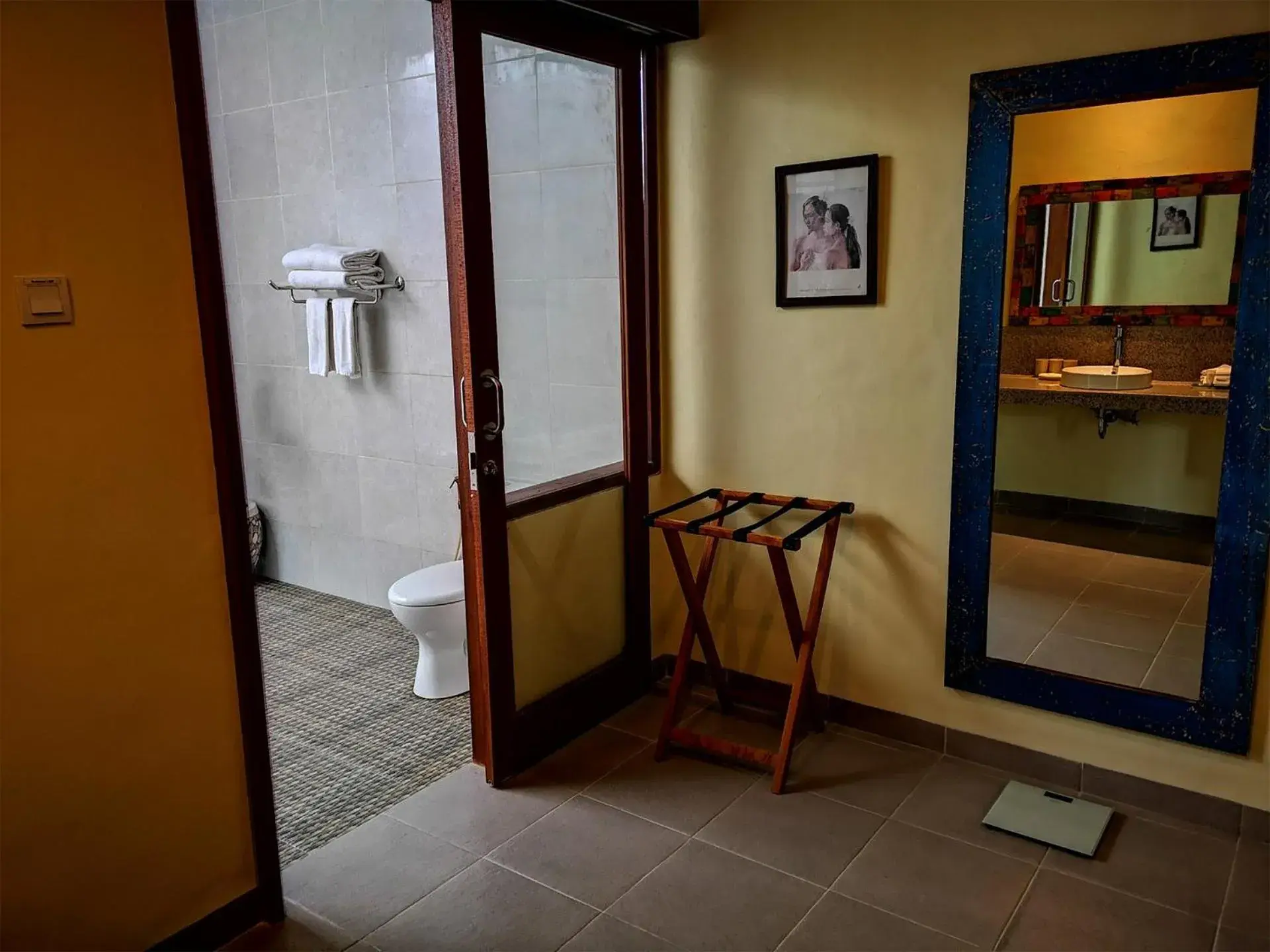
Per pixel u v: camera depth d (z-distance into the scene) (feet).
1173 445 7.67
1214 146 7.13
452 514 12.49
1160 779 8.08
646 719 10.12
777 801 8.45
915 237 8.39
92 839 5.97
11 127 5.19
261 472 14.70
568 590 9.56
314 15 11.87
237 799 6.74
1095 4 7.29
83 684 5.81
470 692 9.06
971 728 8.98
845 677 9.66
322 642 12.57
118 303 5.73
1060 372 8.04
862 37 8.36
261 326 13.87
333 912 7.11
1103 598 8.14
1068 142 7.63
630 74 9.21
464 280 7.88
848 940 6.70
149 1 5.70
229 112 13.21
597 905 7.12
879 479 9.03
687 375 10.07
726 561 10.23
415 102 11.21
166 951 6.44
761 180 9.14
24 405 5.37
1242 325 7.07
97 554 5.79
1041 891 7.16
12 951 5.68
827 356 9.09
